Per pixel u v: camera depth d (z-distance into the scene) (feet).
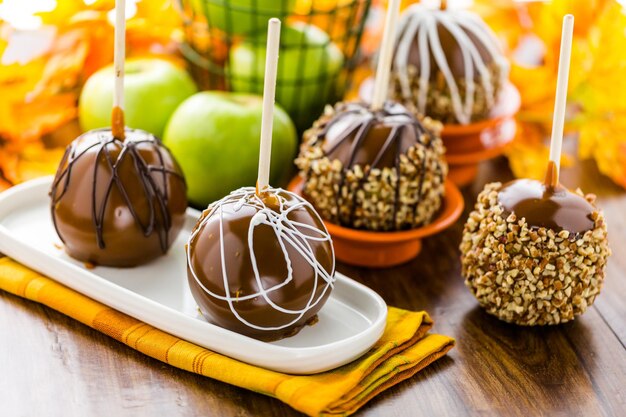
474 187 3.25
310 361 2.41
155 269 2.73
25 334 2.56
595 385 2.52
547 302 2.60
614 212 3.14
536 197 2.59
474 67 3.12
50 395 2.41
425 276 2.87
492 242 2.59
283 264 2.44
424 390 2.49
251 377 2.41
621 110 3.31
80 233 2.65
